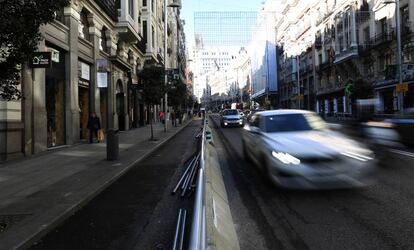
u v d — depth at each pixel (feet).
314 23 194.29
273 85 292.40
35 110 51.03
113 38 92.48
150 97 75.51
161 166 41.14
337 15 161.99
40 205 23.58
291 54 242.37
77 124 66.08
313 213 20.94
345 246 16.21
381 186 26.30
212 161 36.45
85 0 70.28
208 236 12.03
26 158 46.32
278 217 20.49
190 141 71.92
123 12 92.84
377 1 128.77
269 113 31.91
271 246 16.55
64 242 18.17
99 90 79.51
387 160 35.68
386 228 18.13
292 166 23.82
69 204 23.73
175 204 24.82
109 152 43.96
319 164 23.79
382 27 129.59
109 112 90.58
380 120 52.39
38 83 51.88
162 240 18.20
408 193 24.29
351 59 147.23
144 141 69.87
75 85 65.77
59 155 49.11
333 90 170.30
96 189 28.09
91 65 77.00
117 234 19.20
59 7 20.62
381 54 127.65
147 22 140.97
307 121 30.42
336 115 166.61
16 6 18.58
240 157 43.86
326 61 174.50
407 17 113.50
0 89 20.74
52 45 58.03
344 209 21.42
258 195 25.31
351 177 23.93
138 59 129.80
